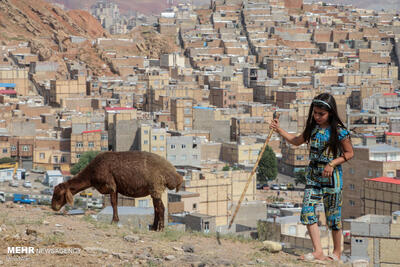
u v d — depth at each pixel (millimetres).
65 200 17031
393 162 87688
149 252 13391
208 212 86438
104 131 155000
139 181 16156
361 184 89688
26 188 124812
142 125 144000
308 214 12555
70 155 152750
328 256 12906
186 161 143625
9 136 153750
